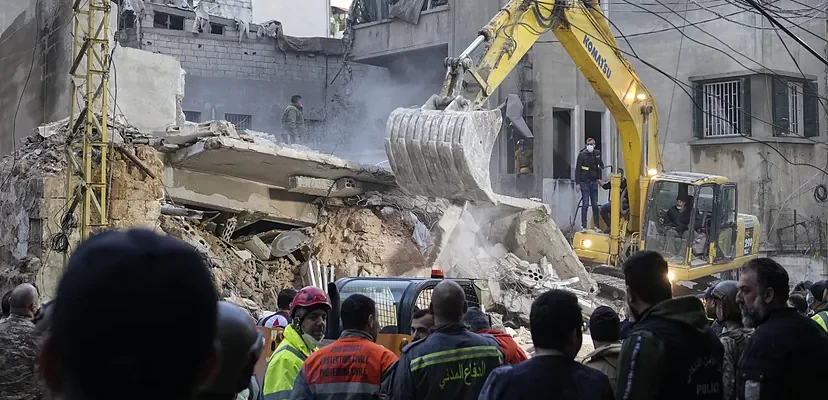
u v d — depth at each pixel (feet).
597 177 72.33
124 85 52.70
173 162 46.80
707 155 89.66
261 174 49.06
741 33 87.66
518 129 86.53
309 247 50.31
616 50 54.75
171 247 4.27
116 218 42.04
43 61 53.36
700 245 57.82
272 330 24.57
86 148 39.60
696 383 12.53
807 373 13.73
